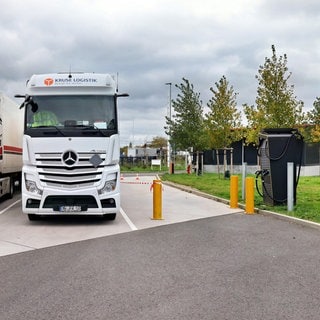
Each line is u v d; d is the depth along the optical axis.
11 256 8.17
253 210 14.10
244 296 5.79
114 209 11.58
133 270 7.14
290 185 13.44
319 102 37.94
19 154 19.34
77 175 11.39
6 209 15.36
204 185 24.81
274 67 21.97
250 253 8.36
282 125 21.66
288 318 5.01
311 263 7.55
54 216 13.38
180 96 39.06
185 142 38.53
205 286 6.25
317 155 35.03
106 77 11.83
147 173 50.06
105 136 11.52
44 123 11.47
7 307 5.40
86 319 4.99
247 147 36.62
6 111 16.50
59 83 11.65
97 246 9.06
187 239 9.80
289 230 10.89
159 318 5.01
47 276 6.80
